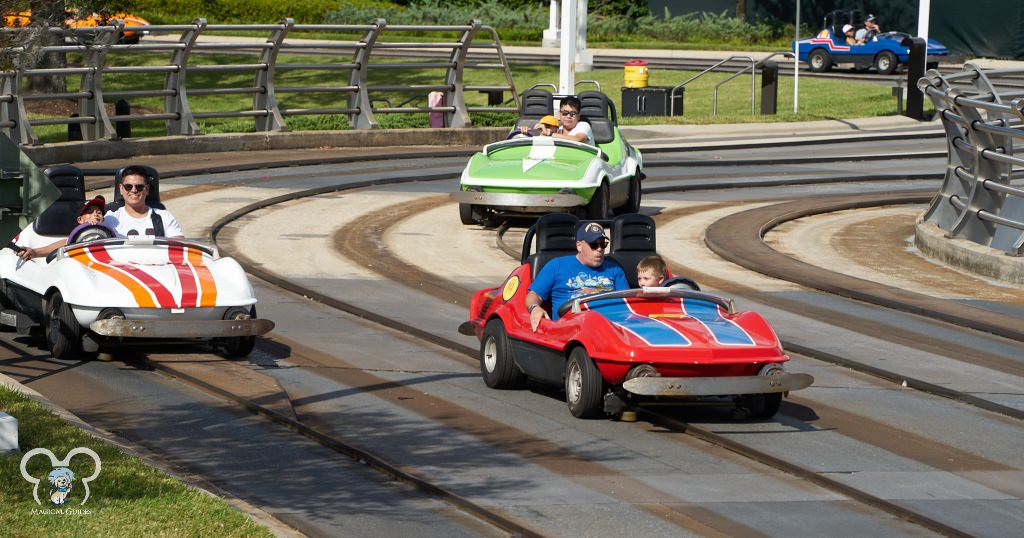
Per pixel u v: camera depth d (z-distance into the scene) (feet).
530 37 316.81
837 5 316.19
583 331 50.70
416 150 158.61
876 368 62.34
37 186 50.98
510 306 56.13
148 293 57.52
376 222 105.81
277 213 108.88
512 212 103.96
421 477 43.24
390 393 55.21
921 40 198.59
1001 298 84.17
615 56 282.77
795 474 45.16
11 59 60.49
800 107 210.18
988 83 101.81
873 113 202.90
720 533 38.47
